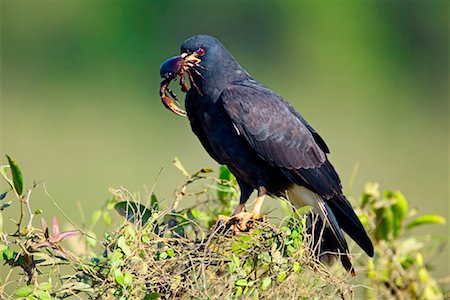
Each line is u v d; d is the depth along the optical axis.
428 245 9.93
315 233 8.42
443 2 26.31
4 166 6.62
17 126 20.06
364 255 8.66
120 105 22.05
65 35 23.92
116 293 6.47
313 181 8.66
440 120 23.47
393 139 20.50
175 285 6.66
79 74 23.56
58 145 18.89
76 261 6.58
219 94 8.67
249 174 8.72
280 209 9.20
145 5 24.28
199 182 8.87
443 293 8.60
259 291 6.85
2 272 8.60
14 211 11.35
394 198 8.56
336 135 20.83
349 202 8.55
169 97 8.81
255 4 25.08
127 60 23.80
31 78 23.31
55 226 6.71
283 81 24.78
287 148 8.63
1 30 23.80
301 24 25.44
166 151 18.94
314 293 7.02
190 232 7.69
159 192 14.59
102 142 19.28
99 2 24.27
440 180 18.12
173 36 24.22
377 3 26.25
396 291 8.34
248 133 8.55
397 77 25.56
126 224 6.72
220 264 6.93
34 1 24.02
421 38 26.14
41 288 6.36
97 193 16.66
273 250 6.90
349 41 25.52
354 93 24.59
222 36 24.64
